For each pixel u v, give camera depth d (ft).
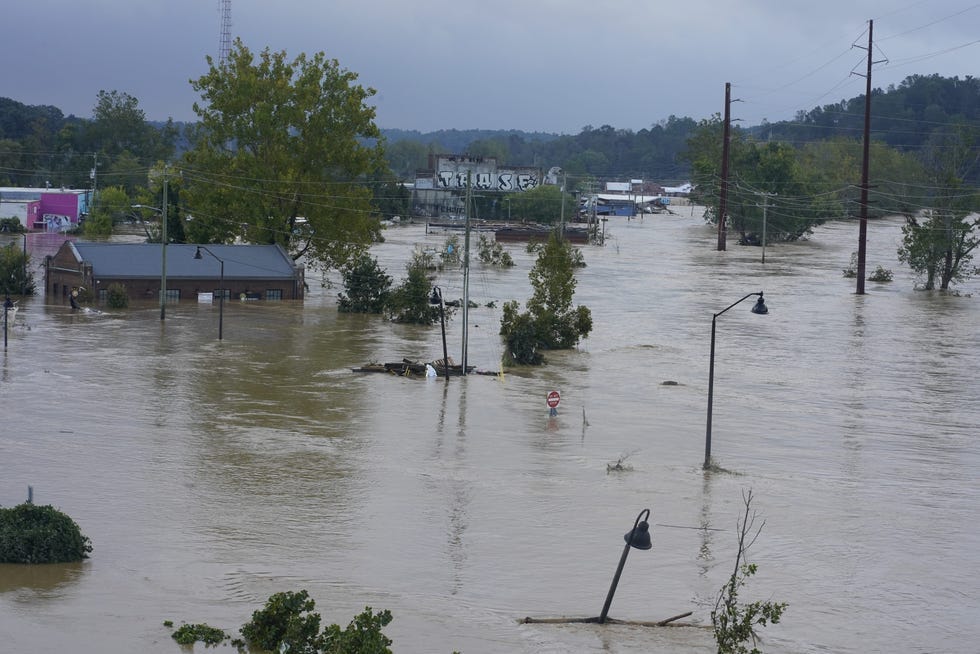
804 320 333.42
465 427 185.26
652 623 101.04
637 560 121.90
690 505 144.36
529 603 106.93
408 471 156.25
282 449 166.20
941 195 468.34
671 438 182.70
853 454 176.35
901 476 163.43
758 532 128.06
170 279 332.80
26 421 177.37
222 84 382.22
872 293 410.52
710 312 343.26
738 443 180.96
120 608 97.40
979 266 533.14
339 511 136.36
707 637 97.71
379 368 232.94
